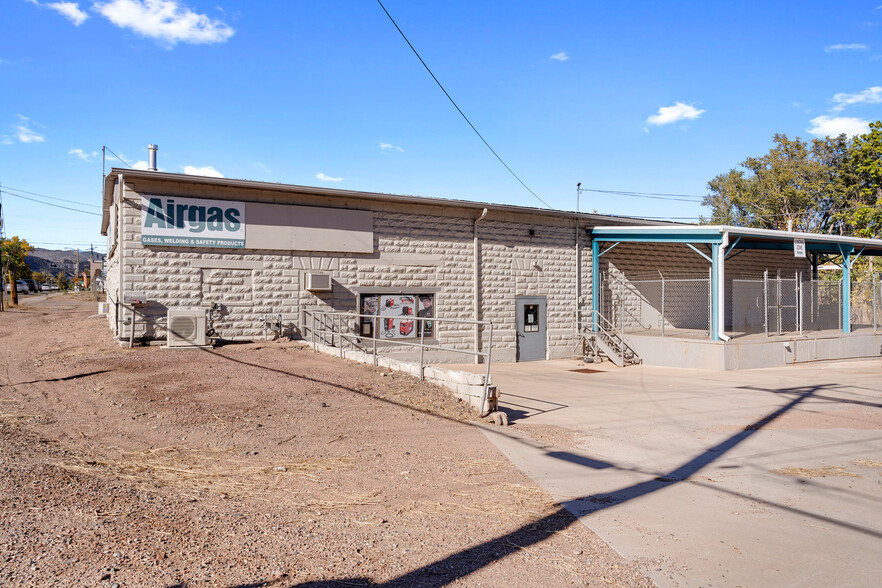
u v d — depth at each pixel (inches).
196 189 535.2
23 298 2110.0
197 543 154.7
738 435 312.2
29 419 287.6
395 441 275.9
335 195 596.1
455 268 679.1
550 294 752.3
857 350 738.8
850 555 162.4
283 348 530.0
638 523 185.0
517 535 172.6
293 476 220.7
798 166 1605.6
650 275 840.3
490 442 283.0
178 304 529.7
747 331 816.3
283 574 139.7
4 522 158.7
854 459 266.1
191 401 326.0
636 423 341.4
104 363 434.6
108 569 136.1
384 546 160.4
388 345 639.1
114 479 204.5
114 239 672.4
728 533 177.6
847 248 786.2
